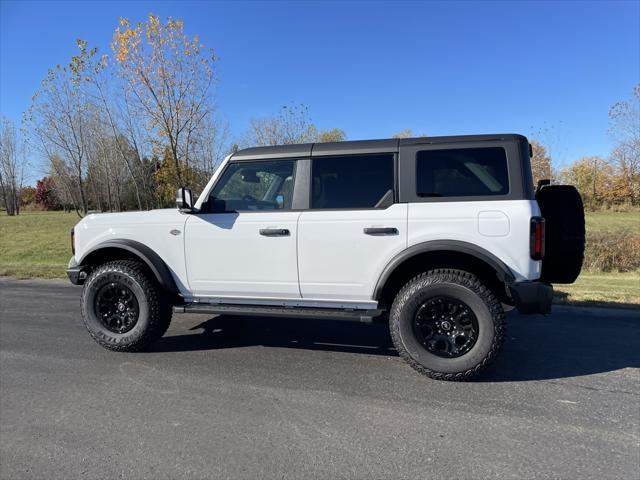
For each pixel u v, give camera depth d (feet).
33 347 15.76
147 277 14.98
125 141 53.83
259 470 8.42
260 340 16.48
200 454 8.96
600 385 12.35
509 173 12.40
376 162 13.44
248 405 11.14
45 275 32.73
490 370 13.48
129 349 15.06
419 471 8.36
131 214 15.48
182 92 41.98
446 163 12.91
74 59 46.09
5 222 101.91
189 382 12.59
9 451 9.11
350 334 17.24
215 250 14.38
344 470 8.40
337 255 13.32
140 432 9.83
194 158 47.52
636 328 18.02
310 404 11.18
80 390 12.07
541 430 9.86
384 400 11.41
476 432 9.78
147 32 39.88
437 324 12.71
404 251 12.69
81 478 8.20
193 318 19.71
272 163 14.32
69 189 71.56
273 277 13.97
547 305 11.87
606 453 8.93
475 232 12.27
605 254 37.14
